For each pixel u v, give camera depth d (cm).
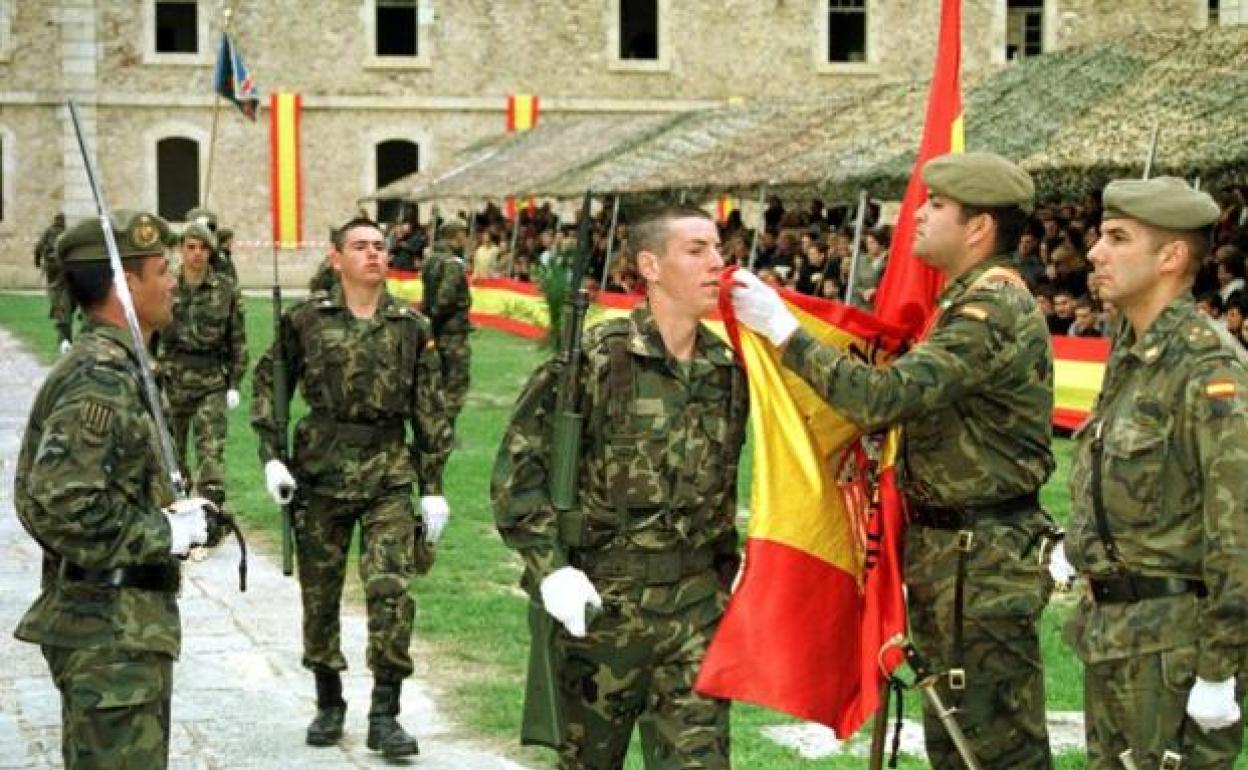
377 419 857
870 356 675
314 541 864
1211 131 1880
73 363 594
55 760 839
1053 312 2062
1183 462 575
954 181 638
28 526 591
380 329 855
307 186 5341
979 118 2220
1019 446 636
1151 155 1770
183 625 1109
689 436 611
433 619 1106
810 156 2706
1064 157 1980
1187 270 588
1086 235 2130
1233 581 553
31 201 5175
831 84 5488
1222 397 564
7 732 882
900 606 652
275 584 1230
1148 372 585
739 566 638
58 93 5162
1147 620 577
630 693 616
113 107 5216
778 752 841
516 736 875
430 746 863
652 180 3148
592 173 3528
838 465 655
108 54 5212
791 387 632
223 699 948
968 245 641
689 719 611
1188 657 571
